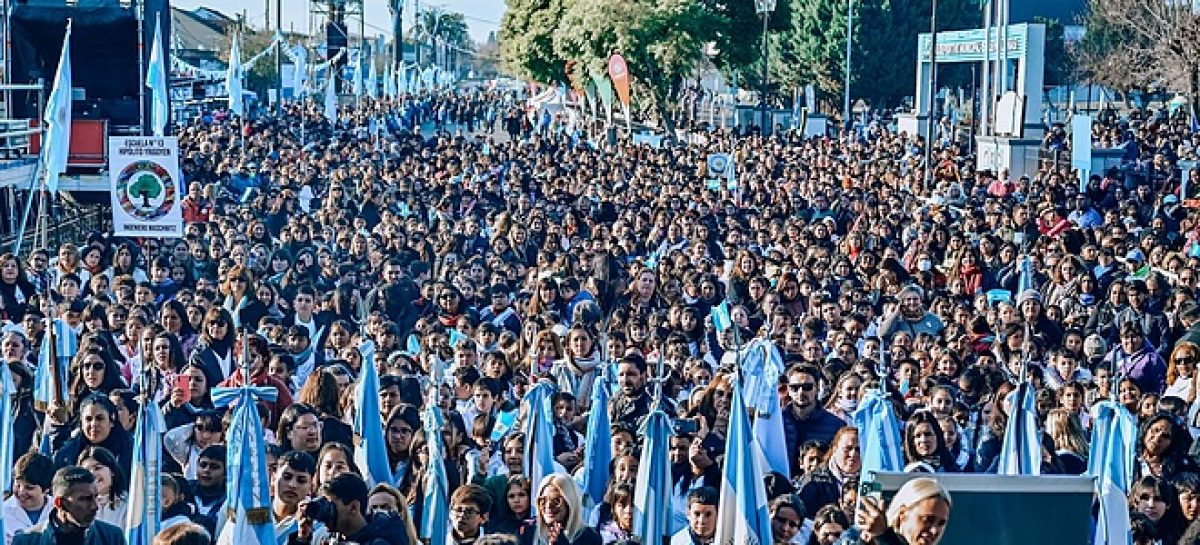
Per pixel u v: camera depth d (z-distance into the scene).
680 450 10.56
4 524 8.49
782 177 36.72
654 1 60.25
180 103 53.72
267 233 23.25
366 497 8.69
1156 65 57.41
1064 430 11.16
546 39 69.94
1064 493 7.06
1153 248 21.55
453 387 12.56
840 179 35.09
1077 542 7.08
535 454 10.56
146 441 9.09
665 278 18.62
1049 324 16.30
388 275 18.02
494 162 39.44
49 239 26.50
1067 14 85.25
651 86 62.25
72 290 17.17
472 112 81.75
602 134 57.12
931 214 27.61
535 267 21.28
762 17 65.19
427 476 9.55
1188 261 19.95
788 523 9.33
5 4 27.89
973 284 20.05
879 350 14.06
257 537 8.84
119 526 9.40
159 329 13.96
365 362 10.74
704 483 10.57
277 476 9.28
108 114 29.12
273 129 51.00
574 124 60.88
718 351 15.73
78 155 27.47
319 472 9.62
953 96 78.00
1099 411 10.24
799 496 10.04
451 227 24.67
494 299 17.20
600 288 19.02
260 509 8.87
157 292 18.77
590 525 9.98
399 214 26.42
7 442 10.38
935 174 36.44
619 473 10.10
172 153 19.25
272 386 12.33
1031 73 42.34
